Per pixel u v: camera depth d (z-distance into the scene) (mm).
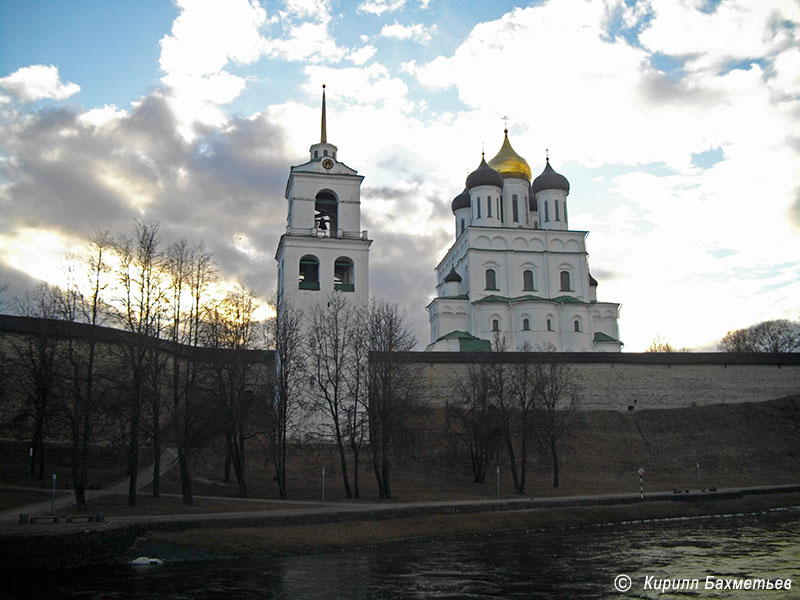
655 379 78938
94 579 27703
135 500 39344
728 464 67750
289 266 67625
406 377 58281
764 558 32719
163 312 43562
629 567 30859
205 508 40062
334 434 57250
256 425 55750
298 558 33031
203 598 25219
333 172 70562
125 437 44281
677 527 43781
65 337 47062
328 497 49312
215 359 47969
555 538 39500
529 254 97125
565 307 92812
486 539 39219
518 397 67000
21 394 55000
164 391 56250
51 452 55438
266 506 42312
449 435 63812
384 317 57344
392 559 32906
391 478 59312
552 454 64250
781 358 82000
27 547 27797
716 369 80500
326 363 55844
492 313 92188
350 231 69875
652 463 67875
